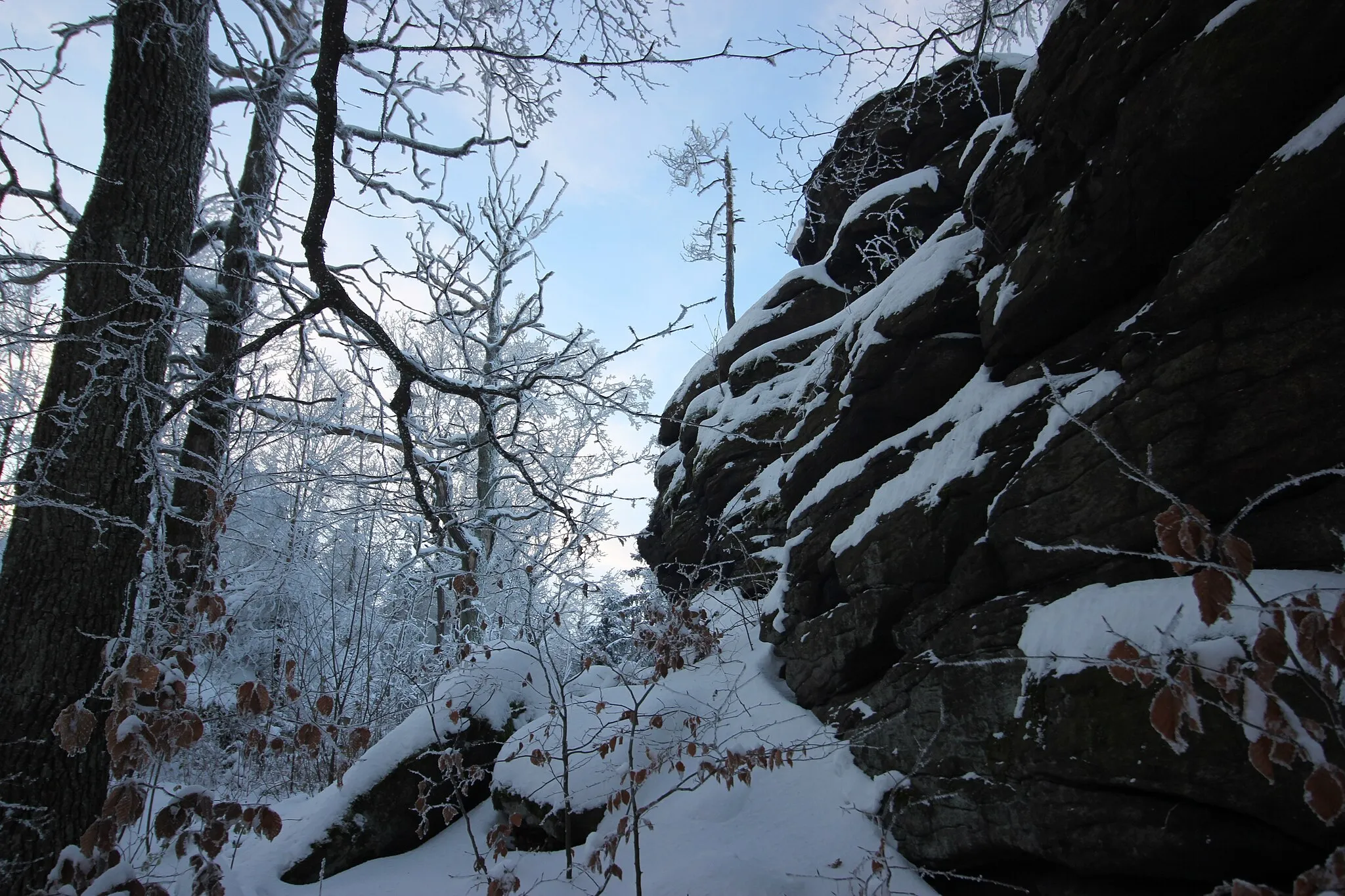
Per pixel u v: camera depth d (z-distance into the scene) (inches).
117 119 201.6
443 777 252.2
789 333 362.0
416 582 429.4
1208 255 130.3
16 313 207.5
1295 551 114.8
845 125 360.5
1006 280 183.2
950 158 313.7
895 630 192.7
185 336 348.5
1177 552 88.4
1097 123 159.5
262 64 187.5
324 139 143.9
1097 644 127.7
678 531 386.6
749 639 274.4
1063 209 163.9
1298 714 98.2
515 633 316.2
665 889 162.9
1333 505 111.1
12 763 164.7
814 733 212.7
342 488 335.3
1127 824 118.0
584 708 263.3
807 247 418.3
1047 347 178.2
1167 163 138.8
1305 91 119.0
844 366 256.4
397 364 169.9
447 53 162.2
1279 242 117.4
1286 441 117.1
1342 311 113.3
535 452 213.5
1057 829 128.4
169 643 163.2
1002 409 177.2
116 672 131.8
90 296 191.9
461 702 270.8
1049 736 131.6
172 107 207.9
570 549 210.1
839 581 217.2
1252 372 122.6
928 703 170.2
